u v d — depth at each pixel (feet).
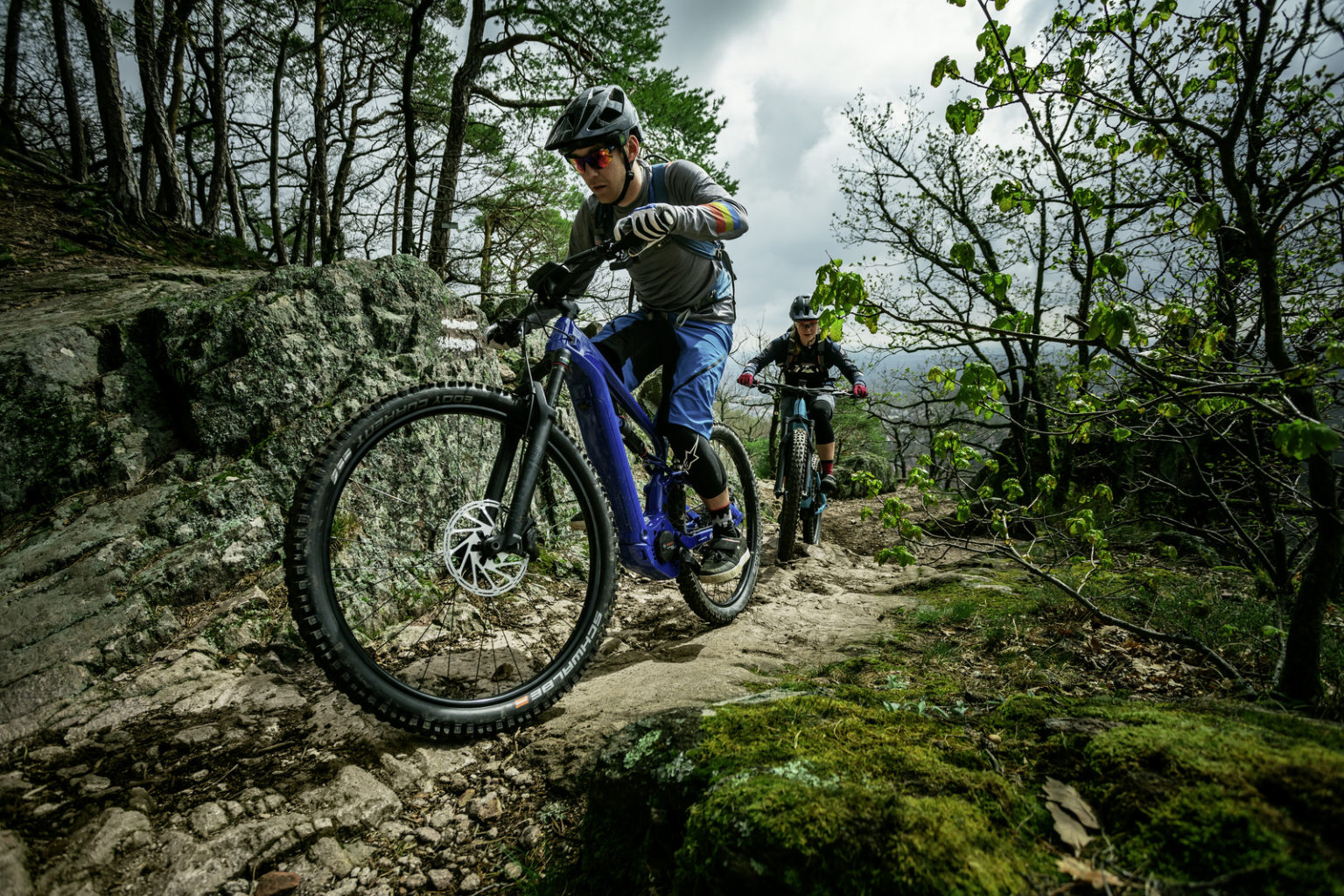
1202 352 5.20
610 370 7.08
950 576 11.37
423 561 8.92
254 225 65.82
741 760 4.17
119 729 5.61
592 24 33.81
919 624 8.41
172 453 8.91
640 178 7.11
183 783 4.99
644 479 9.29
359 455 5.49
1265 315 4.93
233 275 19.45
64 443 8.32
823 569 12.67
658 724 4.94
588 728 5.76
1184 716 4.07
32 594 6.77
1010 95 5.87
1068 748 3.94
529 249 41.91
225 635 6.97
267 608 7.43
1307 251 7.20
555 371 6.53
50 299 14.73
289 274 10.04
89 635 6.45
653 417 7.82
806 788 3.67
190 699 6.10
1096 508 14.75
